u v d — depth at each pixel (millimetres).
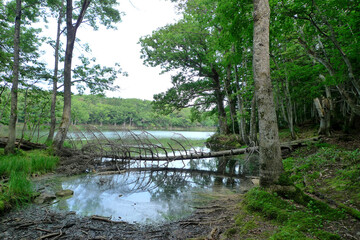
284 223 3629
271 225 3678
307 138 13078
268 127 4863
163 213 5129
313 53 9406
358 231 3156
